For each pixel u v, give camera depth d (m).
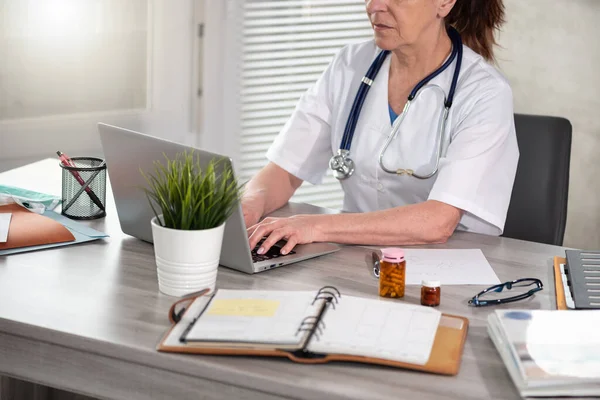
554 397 1.11
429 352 1.19
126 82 3.14
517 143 2.05
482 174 1.81
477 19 2.01
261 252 1.60
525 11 3.11
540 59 3.14
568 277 1.53
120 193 1.65
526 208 2.06
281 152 2.08
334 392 1.12
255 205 1.87
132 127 3.20
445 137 1.91
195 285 1.41
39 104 3.01
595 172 3.16
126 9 3.08
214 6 3.23
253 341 1.19
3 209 1.74
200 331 1.23
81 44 3.03
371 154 2.00
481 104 1.87
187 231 1.37
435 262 1.63
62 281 1.47
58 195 1.95
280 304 1.31
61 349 1.30
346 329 1.24
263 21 3.32
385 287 1.44
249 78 3.36
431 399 1.11
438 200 1.78
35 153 3.04
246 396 1.19
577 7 3.04
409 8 1.81
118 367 1.26
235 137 3.41
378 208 2.06
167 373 1.23
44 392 1.88
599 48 3.04
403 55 1.94
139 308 1.37
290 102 3.44
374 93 2.01
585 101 3.11
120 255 1.61
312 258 1.63
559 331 1.23
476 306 1.42
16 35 2.91
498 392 1.13
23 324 1.30
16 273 1.49
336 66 2.10
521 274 1.58
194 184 1.38
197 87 3.29
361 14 3.43
